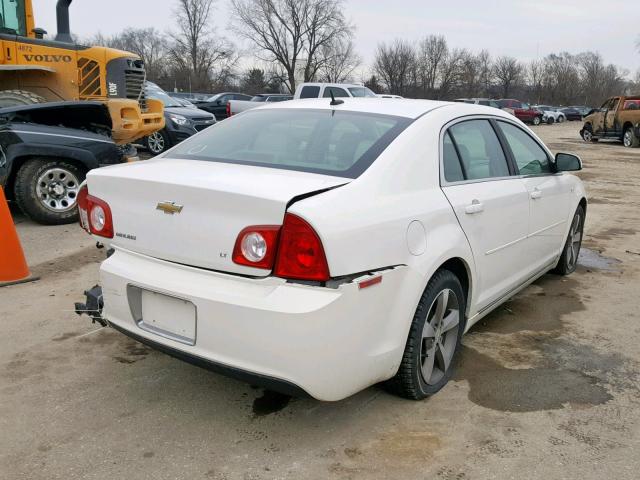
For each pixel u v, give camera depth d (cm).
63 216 743
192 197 277
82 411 317
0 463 273
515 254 418
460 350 399
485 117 408
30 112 773
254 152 334
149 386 344
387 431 302
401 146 317
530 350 402
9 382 346
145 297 299
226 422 308
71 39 1005
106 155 758
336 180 287
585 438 299
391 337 289
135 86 961
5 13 902
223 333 267
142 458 278
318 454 282
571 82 9544
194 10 7412
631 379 363
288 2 6962
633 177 1421
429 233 309
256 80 7425
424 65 8038
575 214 556
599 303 498
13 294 492
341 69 7262
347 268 262
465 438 297
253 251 261
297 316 253
